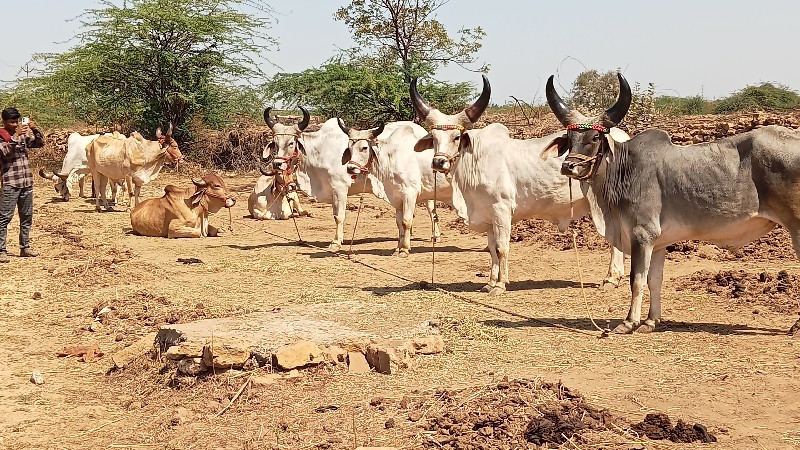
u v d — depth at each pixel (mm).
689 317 8273
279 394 6211
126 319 8836
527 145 9859
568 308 8875
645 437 5133
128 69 29328
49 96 29203
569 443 5012
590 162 7785
